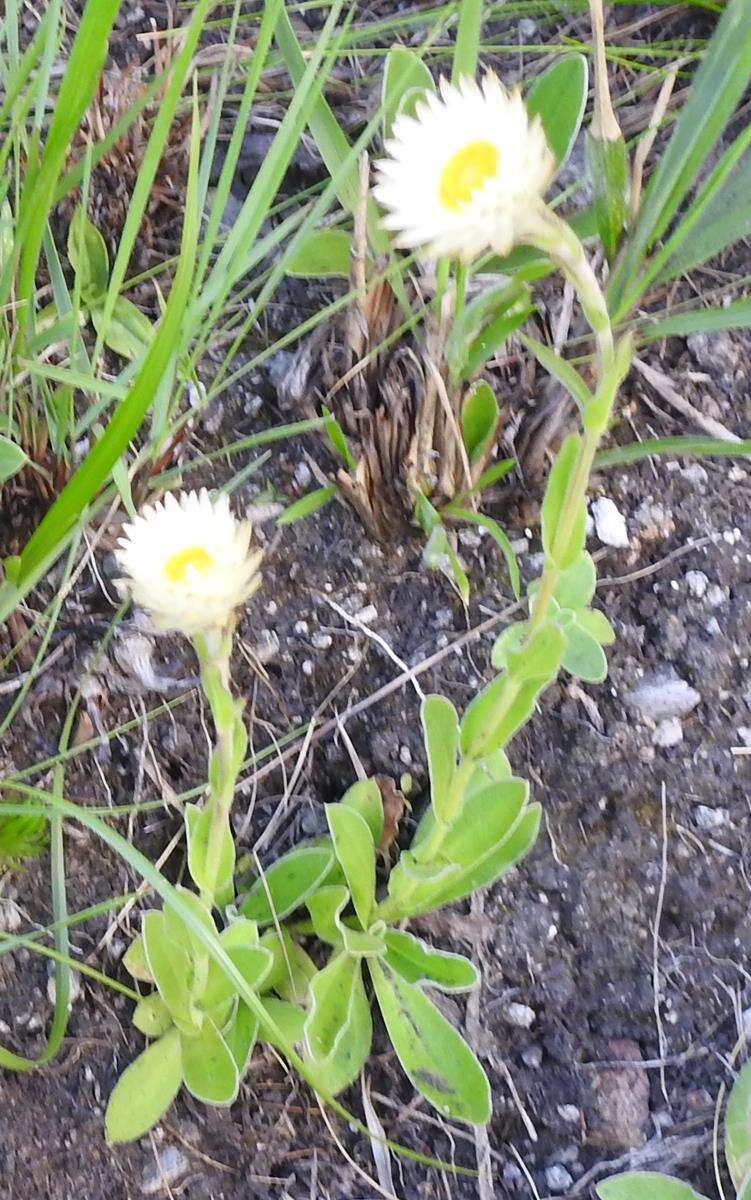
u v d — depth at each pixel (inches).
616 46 17.8
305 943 13.9
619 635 15.0
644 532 15.4
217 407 15.5
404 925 13.9
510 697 10.4
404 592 15.0
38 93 12.2
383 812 13.9
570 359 15.6
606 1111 13.2
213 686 9.2
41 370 12.4
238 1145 12.9
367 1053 12.8
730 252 16.7
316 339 15.5
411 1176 13.0
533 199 7.6
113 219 15.8
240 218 12.5
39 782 13.8
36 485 14.2
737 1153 12.7
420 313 13.8
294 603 14.8
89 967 13.0
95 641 14.4
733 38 12.8
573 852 14.1
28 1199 12.4
